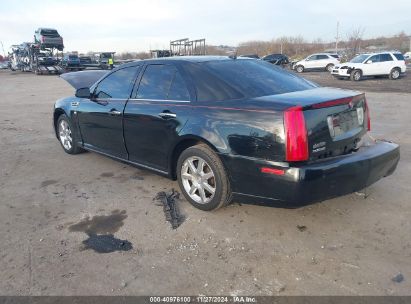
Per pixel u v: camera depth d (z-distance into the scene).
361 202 4.18
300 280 2.89
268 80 4.07
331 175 3.27
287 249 3.30
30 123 9.86
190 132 3.87
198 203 4.05
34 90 20.62
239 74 4.05
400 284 2.82
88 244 3.47
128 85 4.89
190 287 2.85
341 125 3.53
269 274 2.97
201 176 3.96
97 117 5.30
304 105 3.23
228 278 2.94
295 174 3.18
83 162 5.99
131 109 4.66
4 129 9.05
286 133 3.19
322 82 22.62
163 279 2.95
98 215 4.06
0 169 5.75
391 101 12.96
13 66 48.72
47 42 37.34
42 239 3.58
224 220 3.84
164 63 4.49
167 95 4.31
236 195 3.66
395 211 3.96
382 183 4.72
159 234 3.62
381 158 3.65
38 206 4.33
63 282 2.93
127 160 5.00
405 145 6.58
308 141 3.23
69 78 7.70
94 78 7.73
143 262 3.17
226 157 3.59
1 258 3.27
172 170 4.38
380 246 3.32
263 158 3.34
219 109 3.69
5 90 21.00
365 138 3.96
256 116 3.38
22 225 3.88
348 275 2.93
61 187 4.91
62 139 6.57
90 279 2.96
